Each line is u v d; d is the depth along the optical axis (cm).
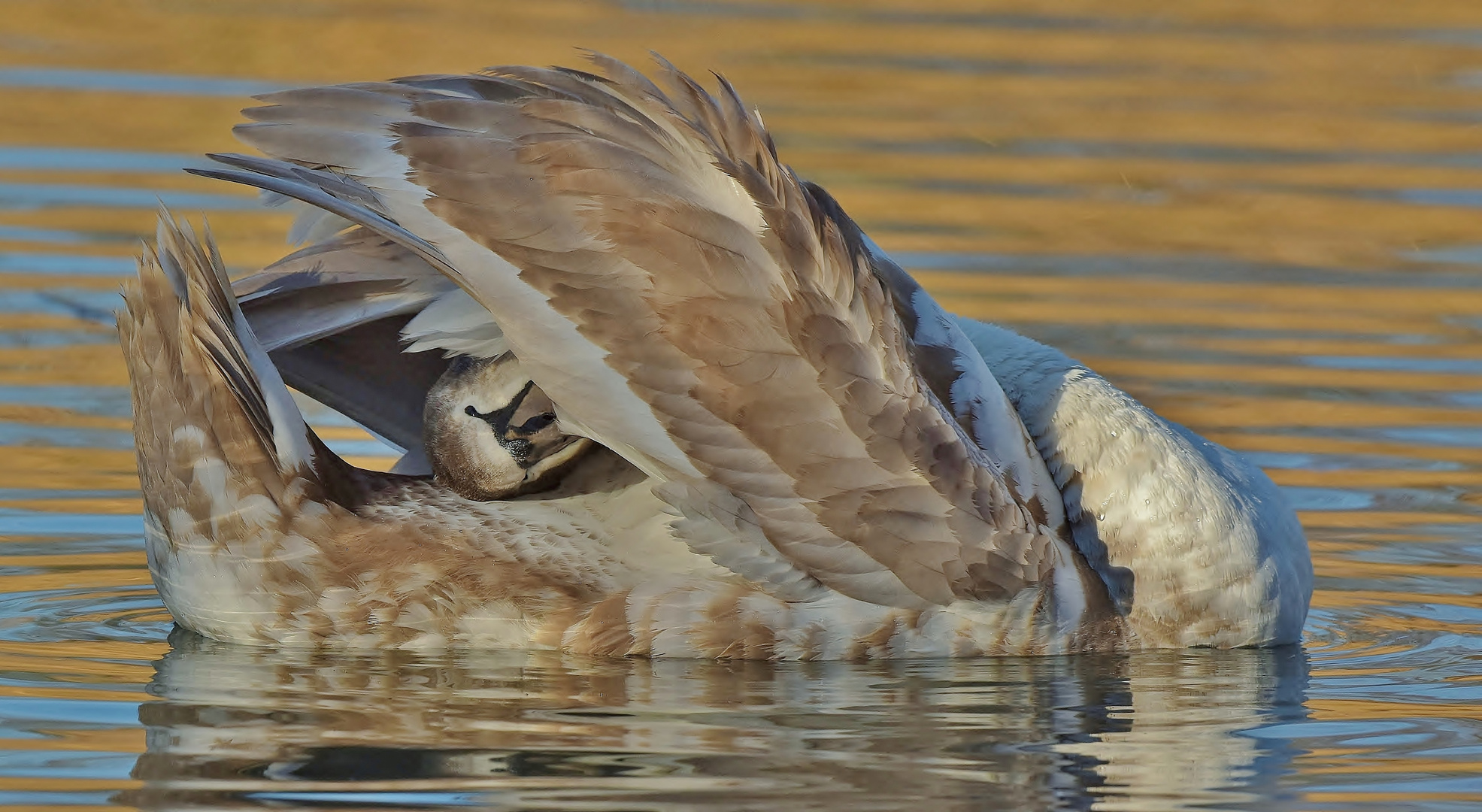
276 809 794
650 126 994
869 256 1085
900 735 911
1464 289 1927
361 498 1028
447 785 823
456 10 2927
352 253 1031
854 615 1027
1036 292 1870
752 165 1002
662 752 875
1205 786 857
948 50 2859
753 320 970
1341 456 1468
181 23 2766
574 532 1030
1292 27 3080
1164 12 3156
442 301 1001
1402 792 853
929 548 1008
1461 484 1410
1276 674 1043
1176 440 1100
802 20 2998
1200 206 2195
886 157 2308
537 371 962
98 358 1631
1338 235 2105
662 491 983
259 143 970
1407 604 1181
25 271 1812
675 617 1023
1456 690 1014
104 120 2317
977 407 1062
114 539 1239
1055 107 2580
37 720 905
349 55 2639
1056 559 1055
